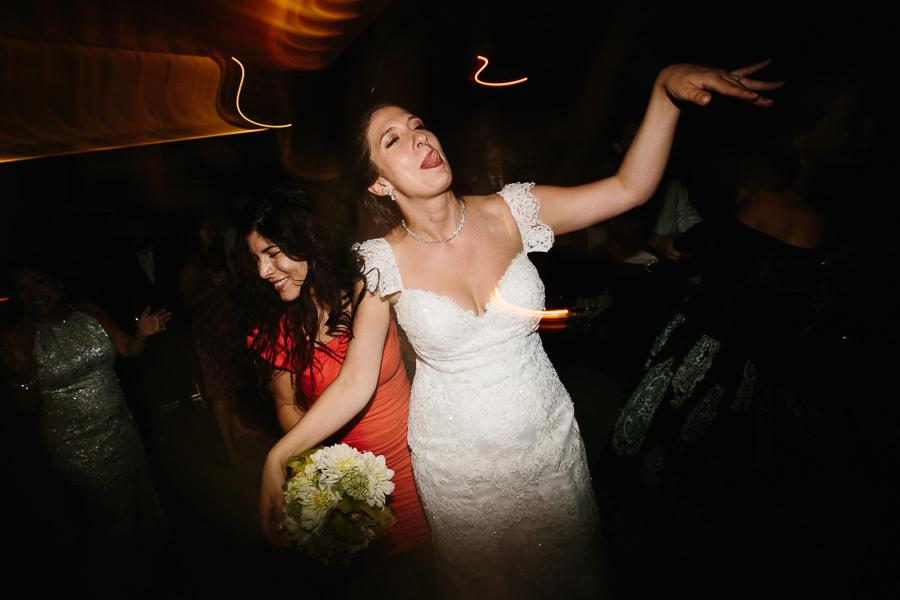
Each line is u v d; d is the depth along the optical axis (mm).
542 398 1729
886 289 2098
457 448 1716
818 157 2039
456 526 1776
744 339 2174
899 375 2123
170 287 4559
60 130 8148
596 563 1854
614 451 2471
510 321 1660
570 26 8008
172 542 3234
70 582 2895
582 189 1772
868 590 1974
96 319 2957
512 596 1833
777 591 2053
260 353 2037
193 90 10359
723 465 2256
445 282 1695
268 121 10211
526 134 8602
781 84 1452
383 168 1674
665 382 2342
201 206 4941
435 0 8930
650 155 1670
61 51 7973
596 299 3703
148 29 8727
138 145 6410
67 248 2828
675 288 3168
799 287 2111
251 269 1986
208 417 4797
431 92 9695
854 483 2209
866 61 2557
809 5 2855
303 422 1769
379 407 2133
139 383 4203
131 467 2912
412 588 2168
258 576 2855
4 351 2631
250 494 3678
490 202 1800
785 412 2203
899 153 2500
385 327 1796
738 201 2293
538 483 1728
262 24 8930
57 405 2701
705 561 2234
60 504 2887
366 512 1720
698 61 5809
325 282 1896
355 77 10117
